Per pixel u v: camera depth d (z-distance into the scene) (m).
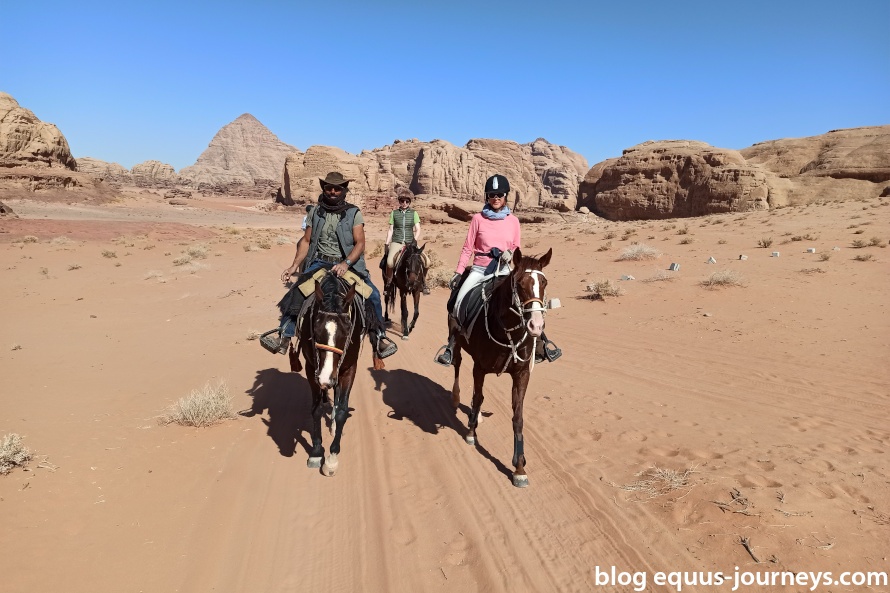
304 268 6.78
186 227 61.03
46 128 104.06
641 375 9.80
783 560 4.30
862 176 87.12
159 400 8.24
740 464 5.90
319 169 148.75
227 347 11.87
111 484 5.52
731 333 12.42
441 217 95.44
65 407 7.74
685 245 28.20
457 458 6.58
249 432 7.17
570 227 59.25
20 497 5.07
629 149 120.44
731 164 97.38
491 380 9.71
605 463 6.24
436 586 4.30
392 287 14.27
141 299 19.00
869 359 10.08
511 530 5.03
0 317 15.66
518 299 5.54
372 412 8.15
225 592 4.17
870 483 5.38
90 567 4.23
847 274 17.80
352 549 4.79
